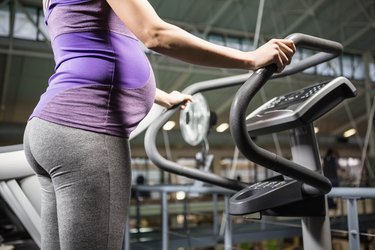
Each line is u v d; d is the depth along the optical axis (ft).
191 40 1.92
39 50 28.55
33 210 3.92
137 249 11.56
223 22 32.35
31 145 2.00
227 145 40.19
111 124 1.95
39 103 2.03
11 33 27.91
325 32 35.50
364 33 35.47
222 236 13.09
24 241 8.14
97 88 1.93
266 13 31.01
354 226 4.62
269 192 2.60
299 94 2.85
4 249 7.25
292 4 31.01
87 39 1.98
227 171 44.75
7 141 31.40
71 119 1.88
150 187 9.50
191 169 3.51
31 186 3.90
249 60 2.09
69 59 1.98
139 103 2.11
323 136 43.39
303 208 2.73
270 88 35.32
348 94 2.60
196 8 27.96
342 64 38.93
